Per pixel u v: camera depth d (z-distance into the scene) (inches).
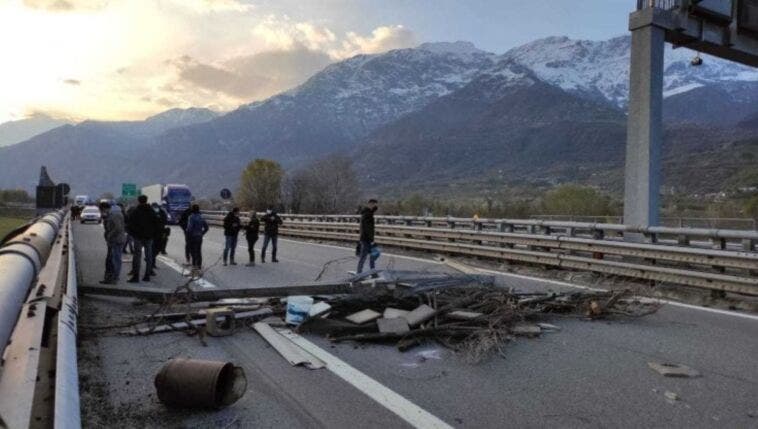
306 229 1161.4
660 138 562.9
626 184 575.2
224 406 201.0
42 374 169.5
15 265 210.4
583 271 541.6
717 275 409.1
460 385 225.9
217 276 551.5
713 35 592.4
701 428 184.7
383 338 284.8
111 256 490.0
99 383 223.9
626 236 535.5
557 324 333.4
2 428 123.6
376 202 580.1
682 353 271.3
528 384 227.1
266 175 2628.0
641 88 562.3
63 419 129.0
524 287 470.6
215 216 1812.3
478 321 295.4
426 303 330.3
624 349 278.7
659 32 561.6
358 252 581.0
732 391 219.0
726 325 333.1
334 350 276.2
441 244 757.9
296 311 316.5
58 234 685.3
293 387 223.3
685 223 1046.4
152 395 212.7
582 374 239.9
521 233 631.2
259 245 968.9
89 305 374.9
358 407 202.1
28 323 195.6
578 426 186.2
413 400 209.3
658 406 203.6
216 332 299.3
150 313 349.4
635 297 386.6
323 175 2664.9
